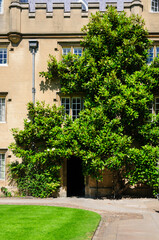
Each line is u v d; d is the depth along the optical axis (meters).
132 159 13.86
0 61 16.23
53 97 15.77
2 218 9.45
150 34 15.97
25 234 7.59
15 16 15.91
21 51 16.08
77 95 15.80
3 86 15.95
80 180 18.75
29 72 15.96
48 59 15.99
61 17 16.05
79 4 16.05
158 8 16.50
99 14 15.16
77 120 14.52
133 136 15.02
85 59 15.05
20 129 15.64
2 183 15.27
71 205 12.23
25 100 15.82
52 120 14.78
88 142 13.62
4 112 15.95
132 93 13.91
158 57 14.94
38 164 15.01
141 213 10.58
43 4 16.09
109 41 15.09
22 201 13.38
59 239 7.16
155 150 13.70
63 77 15.15
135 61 14.79
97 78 14.46
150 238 7.36
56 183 14.62
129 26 14.91
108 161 13.45
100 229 8.31
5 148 15.48
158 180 13.50
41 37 16.05
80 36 15.91
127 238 7.37
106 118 13.96
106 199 13.96
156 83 14.73
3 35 16.06
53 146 14.25
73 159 18.78
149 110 15.70
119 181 14.90
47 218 9.44
